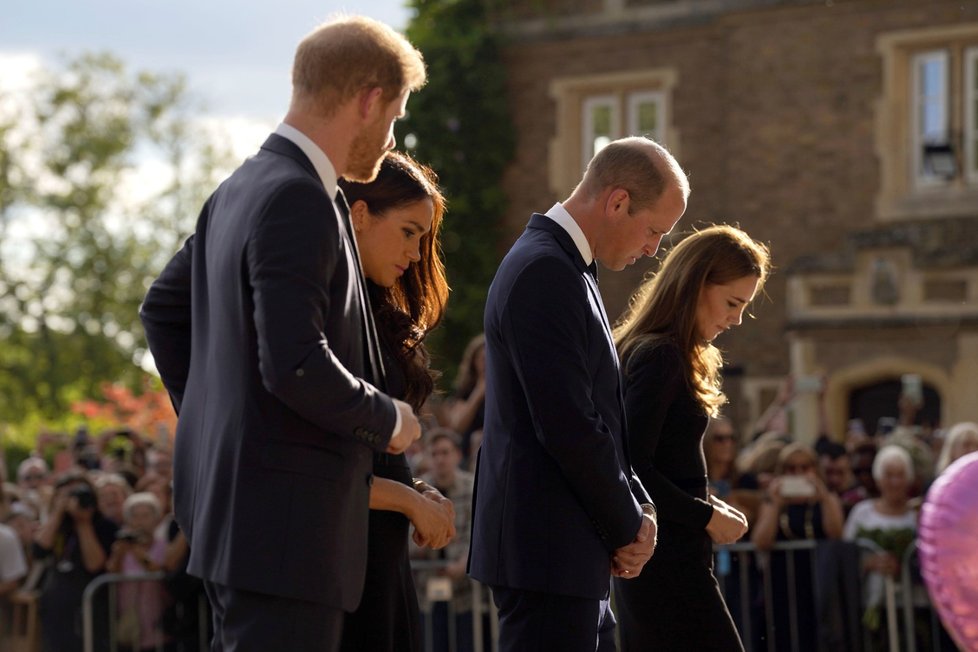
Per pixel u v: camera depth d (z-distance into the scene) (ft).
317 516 12.24
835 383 66.85
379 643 14.80
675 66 72.13
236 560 12.06
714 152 71.36
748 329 69.26
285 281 11.81
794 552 33.47
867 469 38.60
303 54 12.80
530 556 15.14
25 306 135.33
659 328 17.90
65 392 133.18
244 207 12.31
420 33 74.84
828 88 68.74
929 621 33.06
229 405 12.30
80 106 137.59
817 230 68.80
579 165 74.13
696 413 17.75
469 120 74.08
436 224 16.69
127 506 35.27
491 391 15.79
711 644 17.48
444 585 33.50
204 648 34.06
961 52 66.59
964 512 19.49
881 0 67.72
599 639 16.67
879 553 33.27
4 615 37.86
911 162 67.67
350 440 12.57
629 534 15.12
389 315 15.93
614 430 15.67
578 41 73.87
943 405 64.49
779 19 69.67
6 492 40.11
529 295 15.15
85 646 34.35
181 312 14.30
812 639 33.17
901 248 65.41
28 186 135.95
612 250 16.21
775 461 36.22
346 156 12.87
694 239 18.10
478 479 15.93
